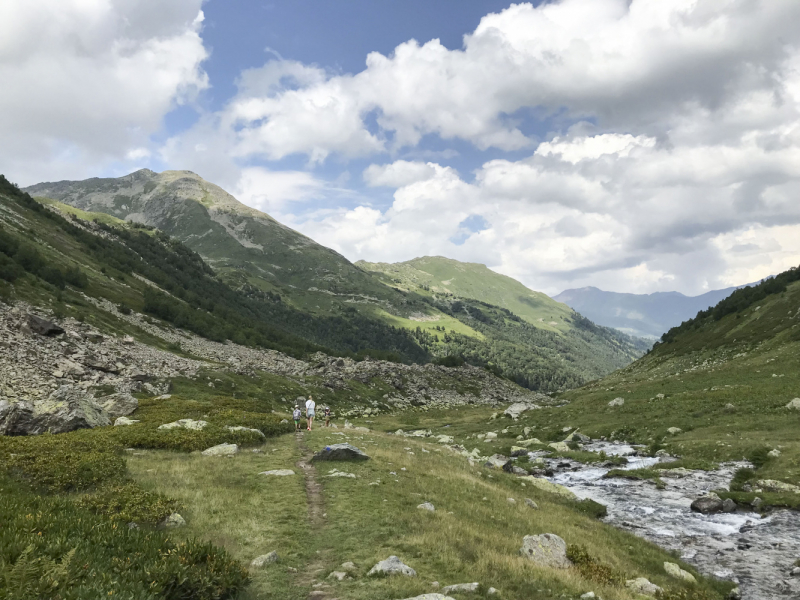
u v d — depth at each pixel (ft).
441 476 98.63
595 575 55.88
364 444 128.26
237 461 90.12
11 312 224.53
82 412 113.39
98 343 253.85
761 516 92.48
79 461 68.69
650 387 278.46
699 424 175.52
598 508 102.32
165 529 50.06
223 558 40.47
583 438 199.62
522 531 71.20
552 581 48.80
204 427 119.65
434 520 63.67
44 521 38.83
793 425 146.51
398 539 54.90
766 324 346.13
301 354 550.36
